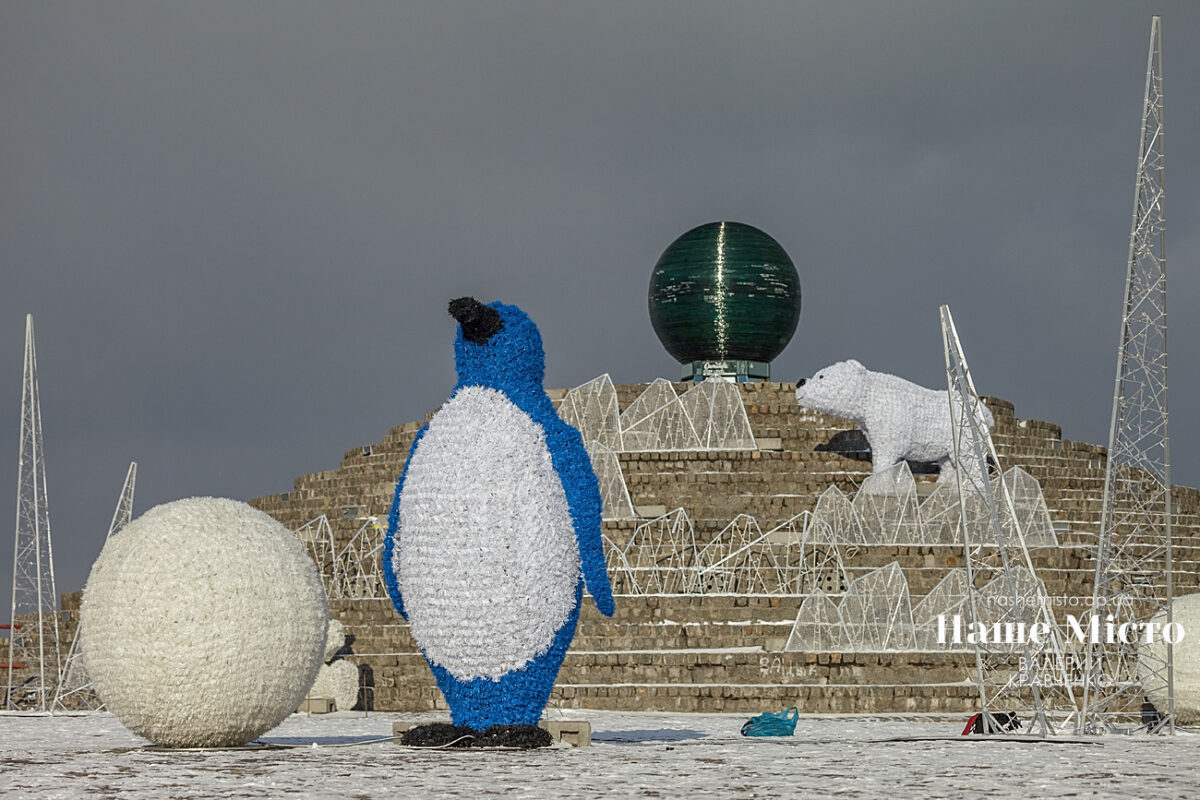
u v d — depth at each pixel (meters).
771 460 59.25
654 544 53.91
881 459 56.88
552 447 29.95
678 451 59.44
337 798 22.08
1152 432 40.06
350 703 46.91
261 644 28.84
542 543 29.08
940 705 45.12
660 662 46.31
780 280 64.50
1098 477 62.53
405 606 30.06
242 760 27.75
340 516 60.91
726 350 64.62
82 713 49.28
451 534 29.05
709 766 27.17
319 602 30.08
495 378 30.12
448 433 29.66
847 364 57.59
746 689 44.62
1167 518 39.44
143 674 28.44
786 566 52.31
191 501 30.28
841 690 44.81
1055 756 30.25
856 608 48.16
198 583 28.61
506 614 28.92
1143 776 26.17
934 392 58.16
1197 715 40.16
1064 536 56.41
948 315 44.47
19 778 24.98
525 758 28.14
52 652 56.28
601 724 40.59
